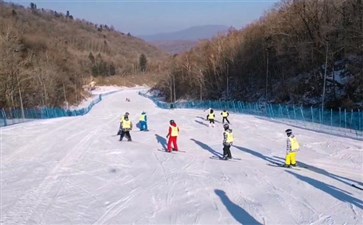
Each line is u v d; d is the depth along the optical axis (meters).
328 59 42.50
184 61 89.31
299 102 45.56
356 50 39.53
